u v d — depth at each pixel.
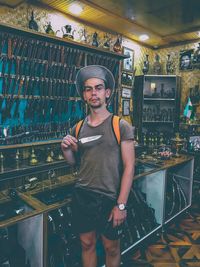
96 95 1.55
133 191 2.91
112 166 1.58
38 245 1.81
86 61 3.47
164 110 5.08
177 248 2.88
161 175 3.08
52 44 3.06
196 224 3.46
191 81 5.04
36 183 2.62
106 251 1.80
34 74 2.97
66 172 3.19
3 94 2.79
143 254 2.75
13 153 3.09
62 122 3.45
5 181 2.68
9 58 2.74
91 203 1.60
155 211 3.18
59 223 2.27
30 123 3.21
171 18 3.80
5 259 1.91
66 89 3.32
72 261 2.27
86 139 1.61
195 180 4.50
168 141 4.89
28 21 3.31
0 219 1.87
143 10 3.49
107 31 4.39
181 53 5.14
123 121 1.59
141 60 5.23
